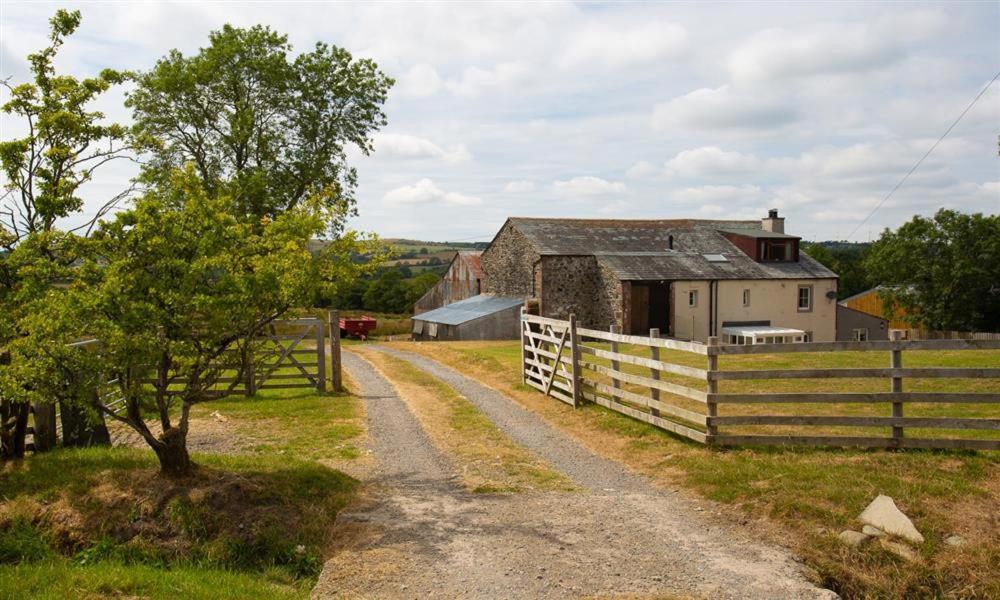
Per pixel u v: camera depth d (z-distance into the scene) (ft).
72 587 19.24
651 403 37.55
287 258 27.25
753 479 27.94
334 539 24.27
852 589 20.90
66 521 24.72
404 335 159.94
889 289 150.61
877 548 22.09
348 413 43.96
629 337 39.70
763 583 20.17
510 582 20.36
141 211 25.23
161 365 25.88
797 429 34.73
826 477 27.09
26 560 22.76
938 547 22.08
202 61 106.11
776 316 128.77
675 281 120.37
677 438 34.83
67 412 32.99
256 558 23.72
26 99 30.89
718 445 32.50
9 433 29.91
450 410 46.11
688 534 23.89
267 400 48.47
